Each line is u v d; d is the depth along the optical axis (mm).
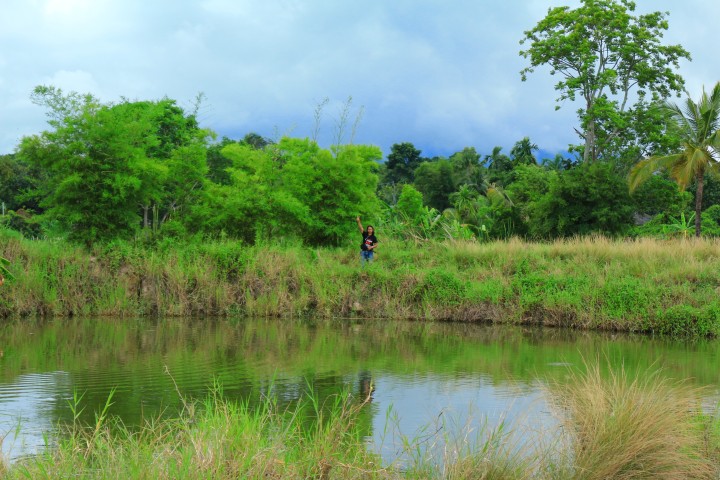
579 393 6688
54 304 18250
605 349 13273
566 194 35938
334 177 26297
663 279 19281
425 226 29469
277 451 5012
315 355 11938
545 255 23391
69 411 7512
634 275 20109
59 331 14852
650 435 5387
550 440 5797
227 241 22141
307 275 20203
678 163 33688
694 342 14867
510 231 36875
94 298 18859
